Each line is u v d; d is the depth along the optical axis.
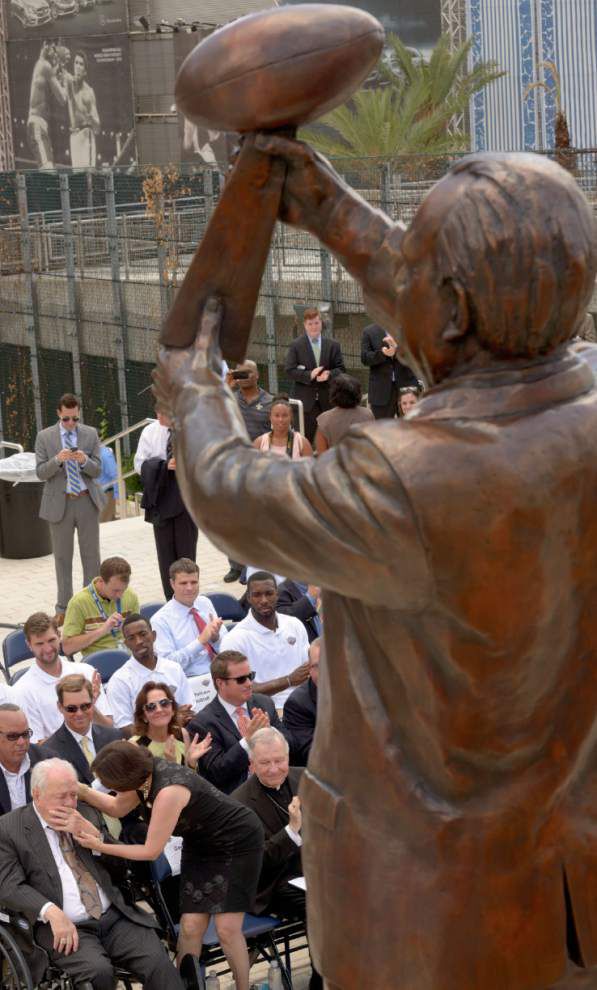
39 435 13.08
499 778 1.94
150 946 6.67
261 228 2.01
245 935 6.87
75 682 7.90
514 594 1.78
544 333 1.79
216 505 1.84
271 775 7.19
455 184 1.79
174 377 1.99
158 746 7.87
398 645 1.89
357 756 1.99
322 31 1.88
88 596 10.66
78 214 25.91
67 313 26.52
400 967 1.97
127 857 6.74
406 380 15.29
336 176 2.03
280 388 21.41
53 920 6.52
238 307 2.03
